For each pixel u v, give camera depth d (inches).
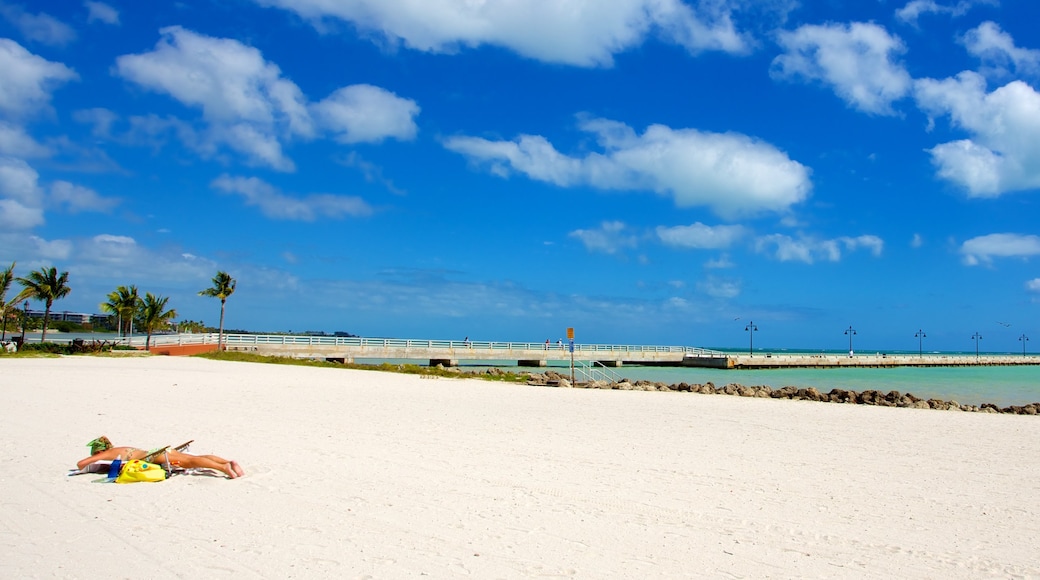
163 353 2053.4
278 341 2249.0
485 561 245.3
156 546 251.9
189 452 441.1
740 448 522.3
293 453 446.0
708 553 263.1
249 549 250.8
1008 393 1754.4
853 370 3139.8
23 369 1200.8
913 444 564.1
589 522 301.3
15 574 219.6
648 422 677.9
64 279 2234.3
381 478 377.1
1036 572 251.0
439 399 876.0
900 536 294.2
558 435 568.7
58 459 406.0
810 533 294.8
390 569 233.8
